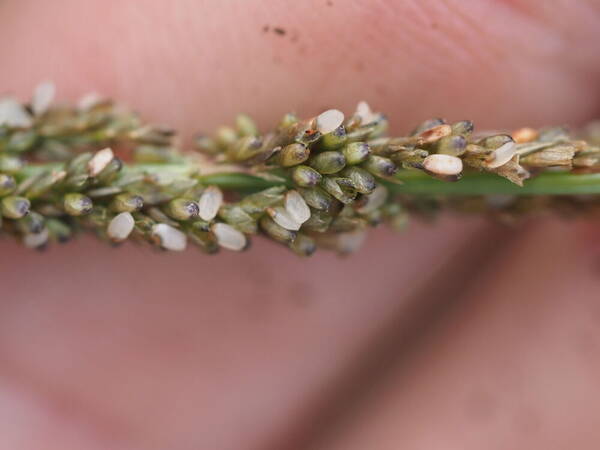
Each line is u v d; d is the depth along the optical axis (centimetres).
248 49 7
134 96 7
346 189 5
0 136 6
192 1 7
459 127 5
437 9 7
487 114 8
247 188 6
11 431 8
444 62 7
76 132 6
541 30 7
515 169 5
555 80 8
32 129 6
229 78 7
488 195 6
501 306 10
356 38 6
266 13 6
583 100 8
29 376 8
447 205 6
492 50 7
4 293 8
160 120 7
